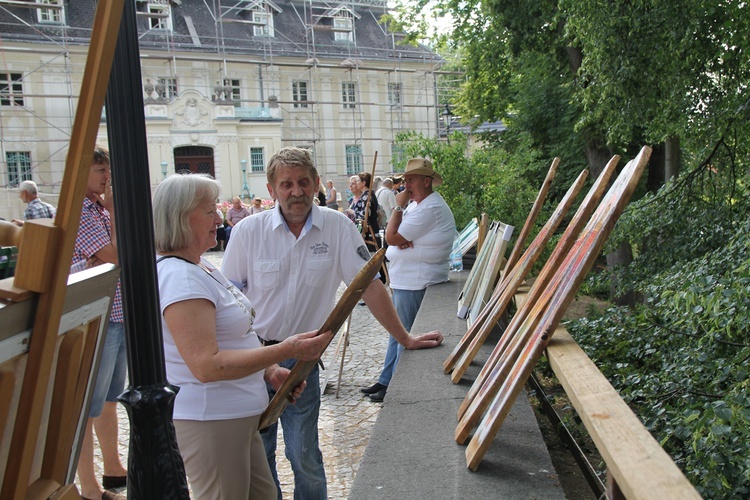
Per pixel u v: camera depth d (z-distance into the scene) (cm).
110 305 155
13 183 3778
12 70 3809
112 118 158
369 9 5428
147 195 161
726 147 729
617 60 742
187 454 252
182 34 4609
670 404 348
